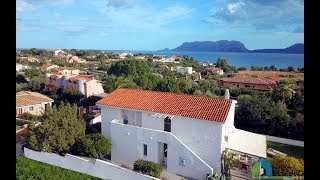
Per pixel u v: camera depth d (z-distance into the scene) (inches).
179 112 978.1
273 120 1448.1
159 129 1016.9
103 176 916.6
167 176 913.5
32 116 1610.5
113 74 2994.6
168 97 1100.5
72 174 933.2
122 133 1026.1
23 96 1897.1
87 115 1461.6
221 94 2354.8
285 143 1274.6
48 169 963.3
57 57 4635.8
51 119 1068.5
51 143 1037.8
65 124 1058.1
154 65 3924.7
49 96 2279.8
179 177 911.0
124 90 1197.1
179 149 925.8
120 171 888.9
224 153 926.4
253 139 1072.8
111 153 1053.8
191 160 909.8
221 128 914.1
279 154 1077.8
